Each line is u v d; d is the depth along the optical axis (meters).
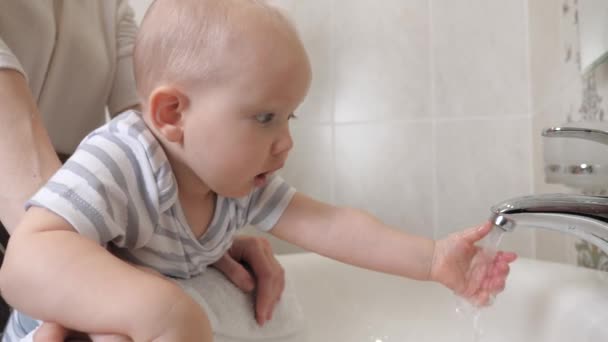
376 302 0.80
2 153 0.55
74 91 0.82
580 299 0.60
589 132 0.49
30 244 0.46
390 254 0.66
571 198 0.46
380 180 1.21
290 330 0.69
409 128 1.18
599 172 0.60
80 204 0.49
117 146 0.55
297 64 0.57
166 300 0.42
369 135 1.22
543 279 0.67
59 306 0.44
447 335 0.74
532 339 0.64
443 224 1.16
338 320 0.80
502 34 1.10
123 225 0.54
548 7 0.96
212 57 0.55
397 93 1.19
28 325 0.56
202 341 0.42
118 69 0.89
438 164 1.16
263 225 0.70
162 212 0.57
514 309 0.67
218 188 0.59
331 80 1.25
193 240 0.60
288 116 0.59
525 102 1.08
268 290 0.67
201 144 0.57
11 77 0.58
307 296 0.82
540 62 1.02
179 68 0.56
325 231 0.68
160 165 0.56
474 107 1.13
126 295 0.42
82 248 0.45
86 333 0.44
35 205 0.49
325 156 1.25
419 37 1.17
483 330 0.70
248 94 0.55
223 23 0.56
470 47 1.13
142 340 0.41
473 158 1.13
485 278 0.62
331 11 1.24
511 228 0.47
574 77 0.84
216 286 0.63
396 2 1.19
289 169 1.28
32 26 0.74
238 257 0.71
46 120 0.79
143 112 0.61
